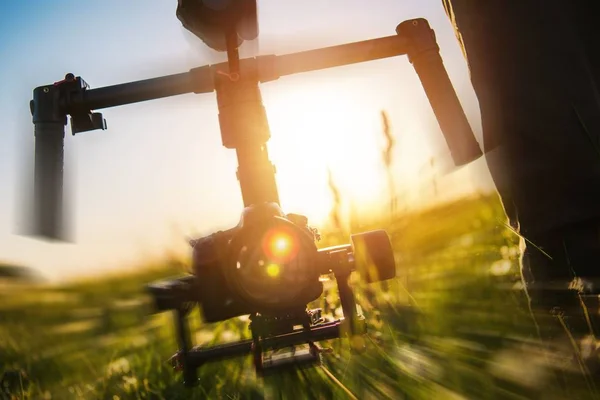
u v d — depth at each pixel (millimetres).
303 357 562
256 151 592
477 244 1023
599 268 530
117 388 675
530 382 512
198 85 624
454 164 599
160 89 624
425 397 521
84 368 750
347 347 725
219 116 599
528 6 561
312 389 599
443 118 606
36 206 602
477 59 594
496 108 584
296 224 559
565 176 546
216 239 548
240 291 516
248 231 515
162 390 669
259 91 615
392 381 571
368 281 593
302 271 527
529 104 561
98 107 633
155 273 1075
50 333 844
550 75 551
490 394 509
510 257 921
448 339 648
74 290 951
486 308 734
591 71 544
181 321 614
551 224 558
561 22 551
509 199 597
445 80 614
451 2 626
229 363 716
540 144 558
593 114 534
